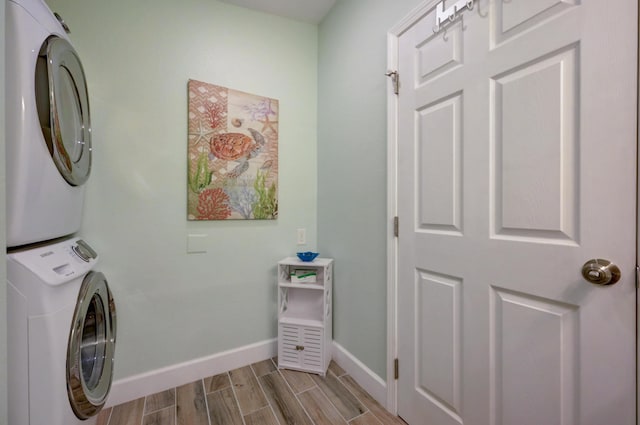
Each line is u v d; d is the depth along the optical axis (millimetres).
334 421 1369
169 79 1646
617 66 689
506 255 936
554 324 817
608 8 702
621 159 688
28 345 818
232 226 1845
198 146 1711
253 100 1888
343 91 1824
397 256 1398
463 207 1079
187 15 1691
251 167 1883
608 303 713
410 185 1321
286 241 2035
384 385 1466
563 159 794
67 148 1055
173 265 1671
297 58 2064
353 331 1739
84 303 1038
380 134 1509
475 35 1021
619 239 694
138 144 1575
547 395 834
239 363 1853
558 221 807
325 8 1943
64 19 1412
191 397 1552
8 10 796
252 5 1871
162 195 1637
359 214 1684
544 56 830
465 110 1063
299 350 1804
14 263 813
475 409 1039
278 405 1481
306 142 2111
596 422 737
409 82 1317
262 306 1948
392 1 1409
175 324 1677
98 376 1193
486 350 1001
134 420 1377
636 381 670
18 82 814
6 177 800
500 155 951
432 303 1217
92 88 1468
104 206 1499
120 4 1524
